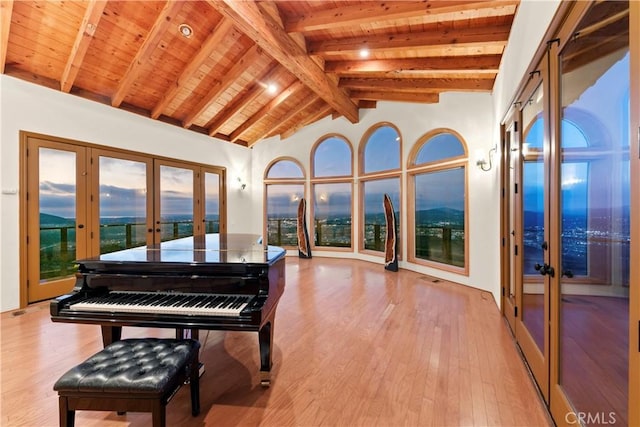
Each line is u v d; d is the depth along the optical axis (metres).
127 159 4.64
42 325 2.91
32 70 3.54
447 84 4.08
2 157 3.31
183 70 4.24
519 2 2.31
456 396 1.80
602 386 1.24
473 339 2.55
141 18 3.34
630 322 0.97
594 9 1.22
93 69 3.84
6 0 2.77
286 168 7.30
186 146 5.69
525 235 2.30
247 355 2.35
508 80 2.75
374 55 3.88
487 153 3.90
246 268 1.82
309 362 2.21
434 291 4.02
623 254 1.12
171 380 1.34
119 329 1.94
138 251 2.47
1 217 3.31
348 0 2.96
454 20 2.93
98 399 1.27
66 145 3.87
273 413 1.67
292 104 5.95
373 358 2.25
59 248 3.82
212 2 2.74
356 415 1.65
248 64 4.18
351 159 6.54
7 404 1.74
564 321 1.53
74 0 2.98
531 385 1.90
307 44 3.83
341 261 6.29
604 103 1.21
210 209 6.26
